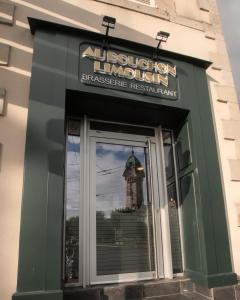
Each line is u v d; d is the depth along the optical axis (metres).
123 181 4.14
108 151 4.21
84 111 4.12
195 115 4.31
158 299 3.55
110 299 3.42
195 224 3.99
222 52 5.02
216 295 3.59
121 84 3.99
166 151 4.57
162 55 4.38
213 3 5.37
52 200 3.21
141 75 4.15
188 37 4.88
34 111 3.44
